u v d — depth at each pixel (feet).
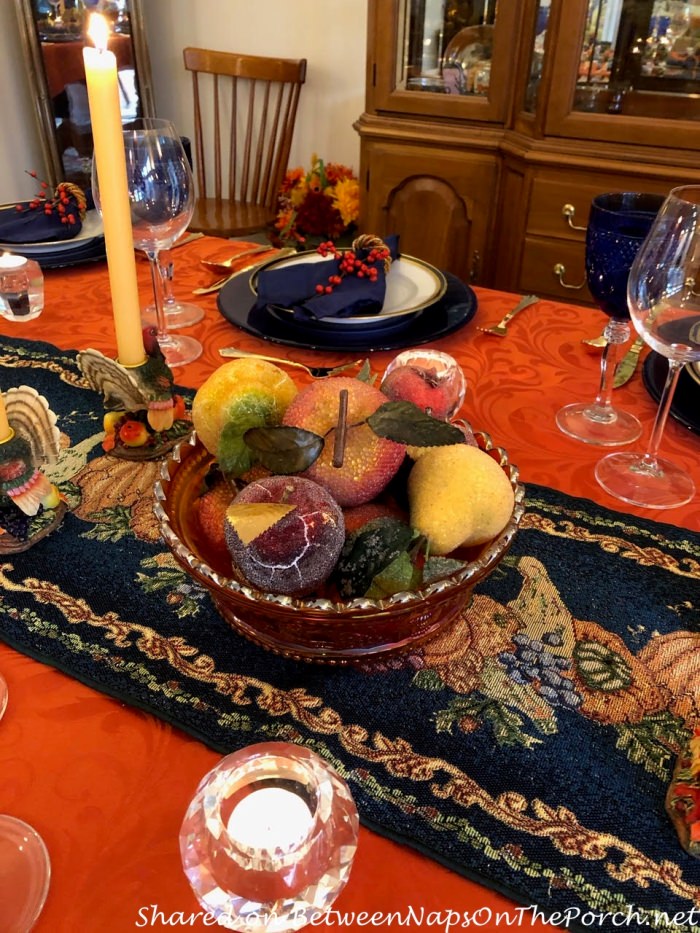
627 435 2.13
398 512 1.34
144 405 1.97
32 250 3.08
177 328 2.70
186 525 1.40
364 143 5.94
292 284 2.55
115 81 1.63
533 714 1.33
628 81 4.78
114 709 1.33
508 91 5.27
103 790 1.19
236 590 1.15
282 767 1.07
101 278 3.14
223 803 1.04
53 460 1.74
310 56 7.11
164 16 7.48
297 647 1.35
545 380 2.42
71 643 1.45
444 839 1.12
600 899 1.06
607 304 2.06
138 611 1.54
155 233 2.44
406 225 6.07
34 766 1.23
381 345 2.45
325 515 1.14
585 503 1.87
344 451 1.24
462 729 1.30
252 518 1.12
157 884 1.06
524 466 2.02
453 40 5.33
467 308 2.71
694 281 1.72
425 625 1.39
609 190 5.00
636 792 1.20
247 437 1.22
